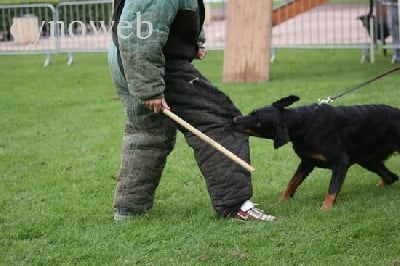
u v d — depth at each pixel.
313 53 15.78
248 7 11.65
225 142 5.01
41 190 6.32
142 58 4.70
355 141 5.55
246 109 9.47
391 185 6.05
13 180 6.71
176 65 4.96
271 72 12.96
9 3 17.52
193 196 5.94
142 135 5.18
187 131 5.04
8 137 8.72
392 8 13.25
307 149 5.36
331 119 5.39
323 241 4.59
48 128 9.16
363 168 6.50
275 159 7.08
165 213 5.40
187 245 4.64
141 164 5.22
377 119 5.64
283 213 5.27
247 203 5.08
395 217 4.97
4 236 5.05
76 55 17.78
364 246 4.51
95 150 7.84
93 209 5.65
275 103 5.25
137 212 5.35
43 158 7.58
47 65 15.80
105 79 13.29
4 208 5.80
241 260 4.37
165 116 5.08
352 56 14.81
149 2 4.66
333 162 5.41
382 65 13.07
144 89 4.74
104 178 6.66
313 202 5.55
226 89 11.15
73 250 4.69
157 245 4.68
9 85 13.07
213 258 4.43
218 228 4.92
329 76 11.93
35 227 5.20
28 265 4.50
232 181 5.01
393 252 4.39
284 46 14.50
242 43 11.73
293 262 4.32
